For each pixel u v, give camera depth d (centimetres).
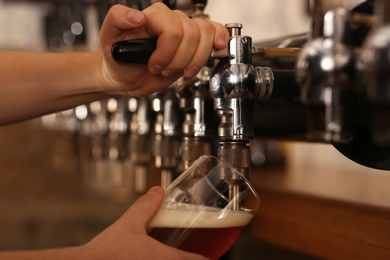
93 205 257
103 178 212
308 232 133
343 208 123
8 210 257
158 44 86
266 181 173
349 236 119
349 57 66
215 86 85
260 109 111
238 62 84
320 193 141
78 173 272
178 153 133
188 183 84
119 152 168
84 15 211
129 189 232
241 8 240
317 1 73
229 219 83
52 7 260
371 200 127
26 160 274
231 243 86
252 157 215
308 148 225
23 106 117
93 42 267
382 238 110
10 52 120
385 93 59
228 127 85
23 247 252
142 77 97
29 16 298
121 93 110
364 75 63
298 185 160
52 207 257
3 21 296
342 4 76
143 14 86
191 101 105
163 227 82
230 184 84
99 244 78
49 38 255
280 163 216
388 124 63
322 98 69
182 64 88
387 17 62
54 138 270
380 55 58
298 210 138
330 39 67
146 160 150
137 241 78
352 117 75
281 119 110
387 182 168
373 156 88
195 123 103
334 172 204
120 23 86
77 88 114
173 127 123
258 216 151
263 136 119
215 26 90
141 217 81
